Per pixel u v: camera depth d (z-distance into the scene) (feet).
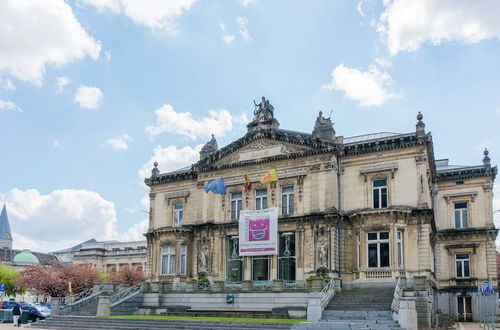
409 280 137.59
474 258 184.34
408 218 142.00
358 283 142.00
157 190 194.80
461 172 189.16
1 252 440.04
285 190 161.48
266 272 158.61
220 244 168.55
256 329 106.01
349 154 154.61
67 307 148.05
